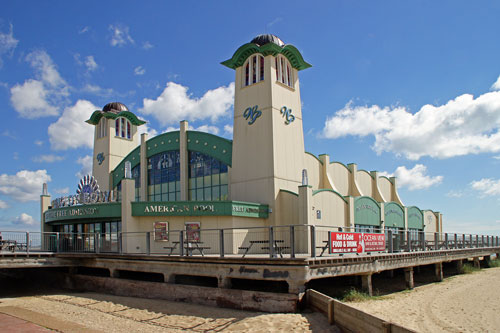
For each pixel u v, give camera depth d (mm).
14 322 18703
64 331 17047
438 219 59438
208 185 37000
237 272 20750
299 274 18875
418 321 18312
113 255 27281
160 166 40844
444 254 34875
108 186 45812
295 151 35594
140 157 42250
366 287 23938
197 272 22500
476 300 23906
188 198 38000
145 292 24641
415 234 34500
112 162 46688
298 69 37594
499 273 38719
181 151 38656
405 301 23281
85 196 35750
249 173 34156
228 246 29484
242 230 30453
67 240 32031
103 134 48188
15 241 28469
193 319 18781
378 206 42500
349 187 45812
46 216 39594
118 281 26500
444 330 16750
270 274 19672
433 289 28562
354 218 37250
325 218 33219
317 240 31219
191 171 38469
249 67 35875
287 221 32438
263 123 33938
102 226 35312
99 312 21219
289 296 18844
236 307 20297
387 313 19844
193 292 22219
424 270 39688
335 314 16438
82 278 29125
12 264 27547
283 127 34656
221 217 30000
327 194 34000
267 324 16922
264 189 33000
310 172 39688
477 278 34969
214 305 21203
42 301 24984
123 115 48375
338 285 26438
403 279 32094
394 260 26484
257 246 31406
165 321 18812
